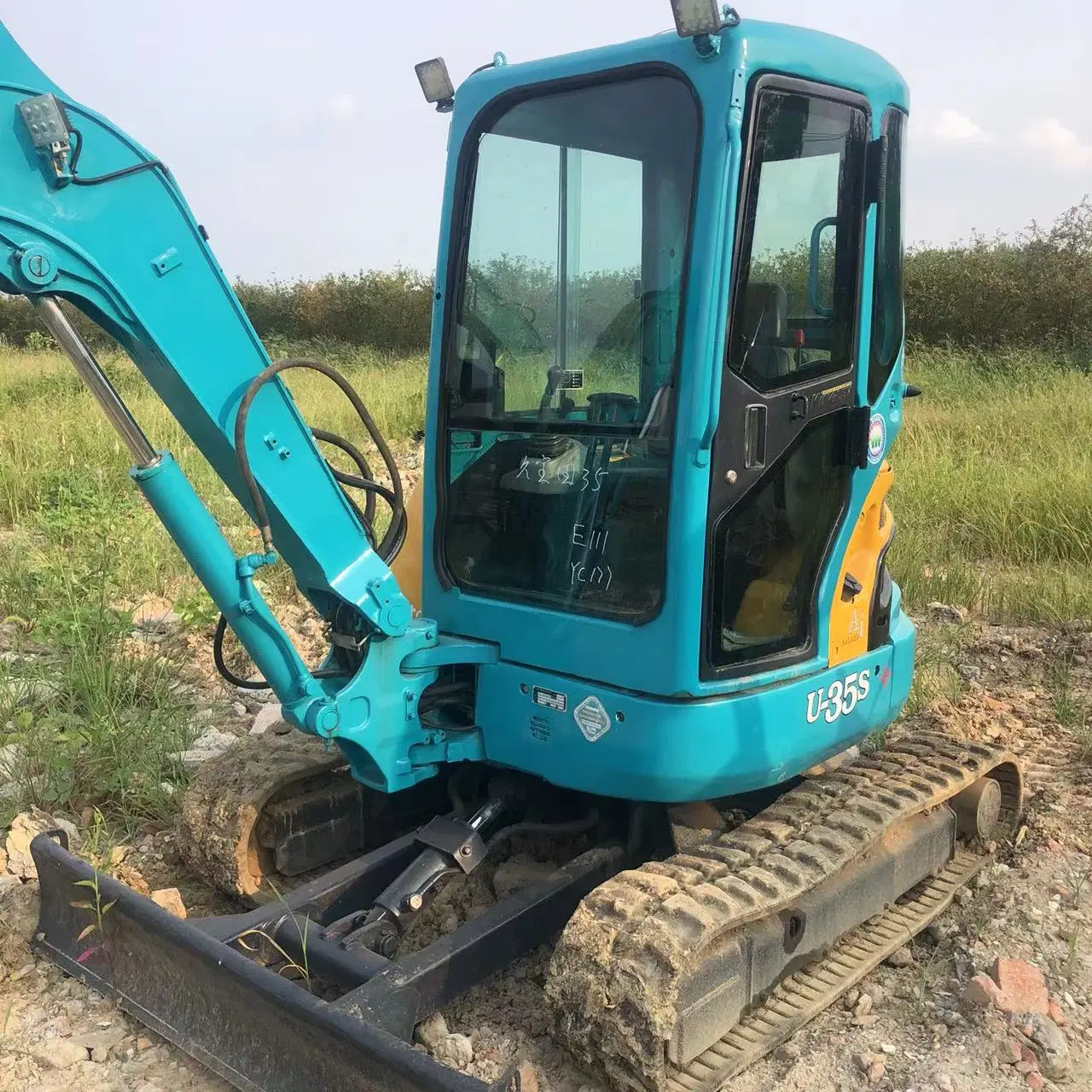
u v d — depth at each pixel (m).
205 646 6.22
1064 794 4.75
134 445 2.89
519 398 3.50
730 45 2.89
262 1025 2.75
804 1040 3.19
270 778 3.68
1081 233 20.08
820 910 3.26
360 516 3.28
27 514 8.73
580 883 3.37
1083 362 16.84
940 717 5.58
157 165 2.76
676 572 3.06
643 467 3.19
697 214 2.96
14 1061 2.97
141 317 2.78
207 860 3.67
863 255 3.41
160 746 4.72
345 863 3.98
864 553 3.83
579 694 3.25
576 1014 2.81
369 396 14.42
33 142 2.54
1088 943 3.68
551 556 3.44
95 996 3.22
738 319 3.05
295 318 28.22
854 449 3.48
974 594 7.51
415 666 3.37
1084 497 8.52
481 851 3.42
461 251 3.56
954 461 10.12
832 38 3.22
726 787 3.23
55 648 5.71
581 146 3.28
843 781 3.75
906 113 3.61
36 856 3.37
